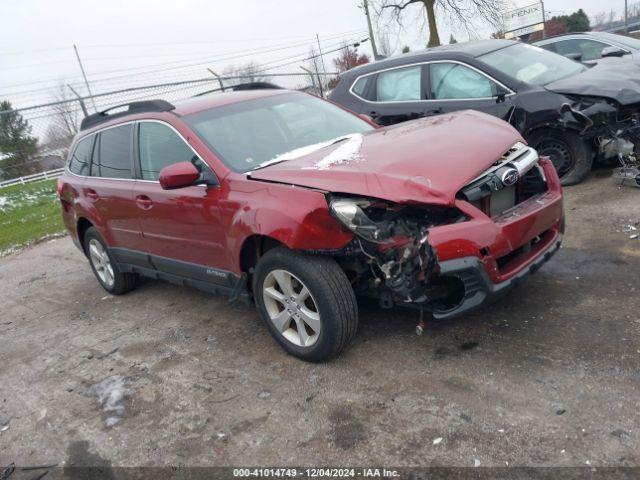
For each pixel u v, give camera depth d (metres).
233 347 4.28
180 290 5.86
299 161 3.87
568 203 5.97
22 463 3.36
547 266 4.58
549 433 2.73
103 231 5.59
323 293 3.45
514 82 6.40
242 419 3.34
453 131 3.95
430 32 25.97
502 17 25.09
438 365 3.47
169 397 3.74
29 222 11.80
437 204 3.15
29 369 4.65
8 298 6.91
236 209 3.81
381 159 3.54
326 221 3.31
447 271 3.15
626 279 4.11
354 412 3.19
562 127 6.14
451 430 2.88
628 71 6.55
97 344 4.87
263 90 5.29
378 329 4.04
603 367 3.14
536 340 3.53
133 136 4.99
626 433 2.64
